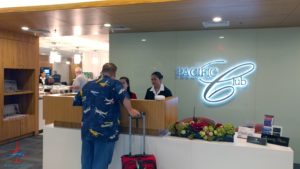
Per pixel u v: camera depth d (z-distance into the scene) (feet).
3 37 17.56
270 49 16.12
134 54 18.63
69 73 55.36
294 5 11.13
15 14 12.94
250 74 16.44
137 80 18.58
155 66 18.21
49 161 11.14
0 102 17.60
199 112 17.37
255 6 11.29
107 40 29.45
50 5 12.00
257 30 16.31
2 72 17.57
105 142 9.02
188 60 17.53
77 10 12.07
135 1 10.90
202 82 17.28
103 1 11.31
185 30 17.39
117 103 9.27
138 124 9.79
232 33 16.72
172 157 9.30
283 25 15.39
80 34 19.39
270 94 16.15
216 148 8.75
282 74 15.94
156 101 9.50
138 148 9.76
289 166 8.05
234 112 16.74
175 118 10.71
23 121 19.65
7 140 18.53
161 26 16.08
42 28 16.94
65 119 10.84
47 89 29.22
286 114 15.90
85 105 9.29
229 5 11.19
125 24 15.43
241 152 8.48
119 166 10.04
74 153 10.71
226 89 16.85
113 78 9.50
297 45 15.69
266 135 8.84
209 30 17.07
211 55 17.11
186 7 11.48
